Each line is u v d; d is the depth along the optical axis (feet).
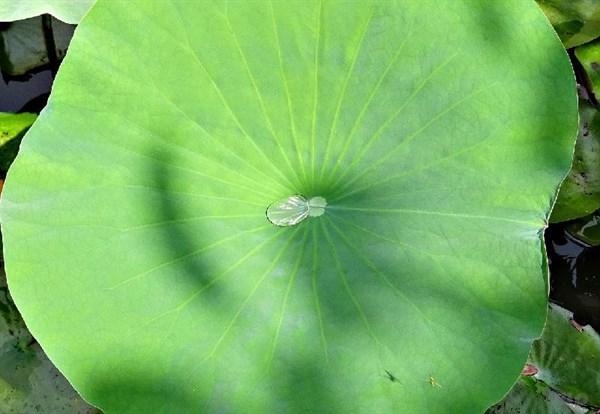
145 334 2.83
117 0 2.88
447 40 2.92
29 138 2.85
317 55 2.91
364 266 2.89
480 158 2.92
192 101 2.89
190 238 2.87
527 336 2.87
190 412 2.82
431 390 2.86
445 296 2.88
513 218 2.89
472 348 2.87
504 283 2.89
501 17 2.94
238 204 2.90
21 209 2.84
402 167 2.93
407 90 2.93
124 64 2.87
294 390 2.84
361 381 2.85
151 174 2.87
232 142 2.91
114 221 2.85
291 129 2.93
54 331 2.82
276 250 2.89
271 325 2.86
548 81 2.94
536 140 2.93
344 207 2.93
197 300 2.85
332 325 2.86
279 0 2.89
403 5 2.92
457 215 2.90
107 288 2.84
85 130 2.86
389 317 2.87
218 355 2.84
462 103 2.93
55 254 2.84
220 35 2.89
